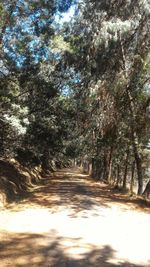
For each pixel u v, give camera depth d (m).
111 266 8.59
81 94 29.38
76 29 24.73
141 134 25.47
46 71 25.31
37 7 22.12
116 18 21.12
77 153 42.50
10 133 23.66
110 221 14.43
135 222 14.55
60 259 8.91
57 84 27.92
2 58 21.56
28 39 22.08
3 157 26.64
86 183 35.78
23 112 23.78
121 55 22.84
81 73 26.44
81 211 16.41
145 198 23.14
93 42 21.95
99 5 22.30
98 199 21.47
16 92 24.53
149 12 20.03
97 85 24.09
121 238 11.42
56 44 26.30
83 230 12.36
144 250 10.09
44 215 15.02
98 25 22.33
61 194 22.98
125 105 25.38
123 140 28.27
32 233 11.60
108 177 39.06
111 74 23.56
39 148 29.89
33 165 32.81
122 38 21.73
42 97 25.75
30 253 9.32
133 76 23.41
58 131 31.80
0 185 19.28
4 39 21.55
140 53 22.36
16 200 19.36
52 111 29.11
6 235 11.20
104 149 38.19
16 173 26.55
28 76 22.81
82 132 34.62
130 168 38.81
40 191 24.70
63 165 85.75
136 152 25.30
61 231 12.06
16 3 21.45
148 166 31.70
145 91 24.73
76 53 25.66
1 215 14.83
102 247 10.22
